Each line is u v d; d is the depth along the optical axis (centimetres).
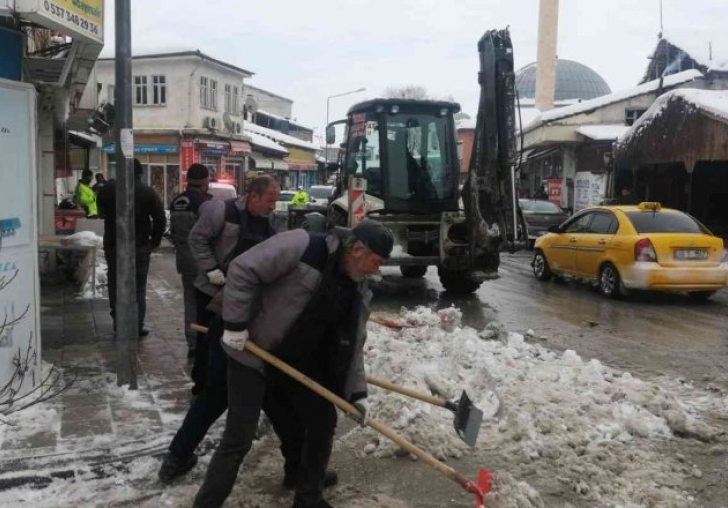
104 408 517
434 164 1195
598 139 2759
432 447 486
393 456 481
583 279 1248
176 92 3494
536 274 1409
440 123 1198
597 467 460
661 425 525
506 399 563
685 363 745
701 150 1812
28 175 513
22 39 530
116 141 542
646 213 1167
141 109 3534
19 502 394
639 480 447
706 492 436
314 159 5909
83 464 426
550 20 4494
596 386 603
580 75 5706
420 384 582
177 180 3500
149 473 431
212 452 462
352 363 377
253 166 4181
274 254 352
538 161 3619
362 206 1127
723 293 1229
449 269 1160
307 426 383
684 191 2459
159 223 758
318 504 386
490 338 816
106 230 729
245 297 353
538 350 730
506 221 1112
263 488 428
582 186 2867
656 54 3612
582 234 1255
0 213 486
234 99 3962
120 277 554
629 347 819
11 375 505
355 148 1235
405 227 1167
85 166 2298
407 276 1459
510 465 470
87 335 761
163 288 1171
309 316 362
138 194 739
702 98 1817
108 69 3384
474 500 423
